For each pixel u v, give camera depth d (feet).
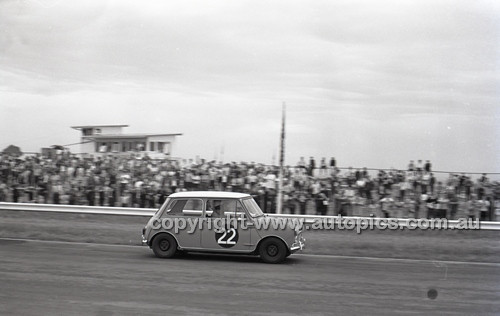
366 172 51.21
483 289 24.89
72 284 23.54
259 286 24.17
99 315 18.39
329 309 20.08
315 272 28.63
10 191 56.29
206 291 22.74
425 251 37.96
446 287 25.22
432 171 50.44
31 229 44.57
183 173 54.03
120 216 51.98
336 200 50.72
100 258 31.68
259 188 52.37
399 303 21.42
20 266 28.07
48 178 55.77
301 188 51.67
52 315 18.26
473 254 37.37
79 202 54.44
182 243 32.37
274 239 31.50
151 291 22.44
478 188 49.39
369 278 27.20
